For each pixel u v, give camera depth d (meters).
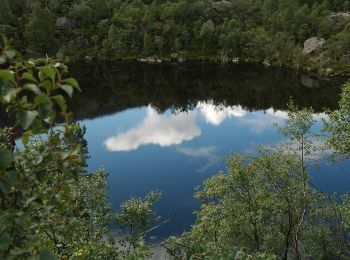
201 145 85.38
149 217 27.62
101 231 23.73
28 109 3.58
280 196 33.34
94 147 86.94
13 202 4.22
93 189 23.25
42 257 3.86
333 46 160.75
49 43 184.75
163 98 131.25
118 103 126.62
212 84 144.75
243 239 32.16
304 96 117.81
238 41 188.75
